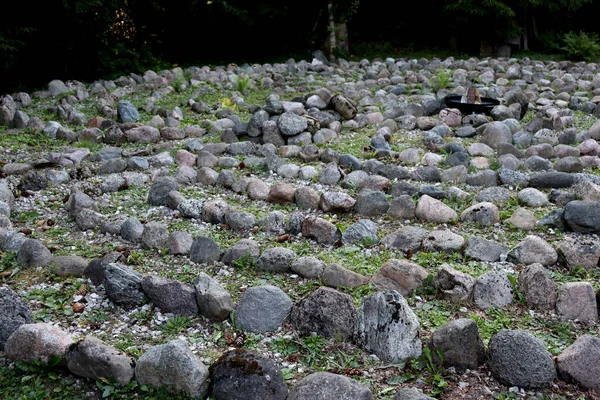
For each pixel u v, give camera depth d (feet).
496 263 14.83
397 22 59.47
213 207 17.83
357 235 16.11
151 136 27.09
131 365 10.62
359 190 20.40
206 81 39.65
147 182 21.38
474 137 27.09
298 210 18.80
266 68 45.39
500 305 12.76
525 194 18.86
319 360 11.15
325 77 42.78
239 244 15.17
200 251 15.12
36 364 10.78
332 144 26.32
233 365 9.96
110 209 18.79
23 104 33.55
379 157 24.50
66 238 16.67
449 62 48.29
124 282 12.94
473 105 30.27
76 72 41.42
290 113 26.55
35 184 20.54
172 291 12.68
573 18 61.00
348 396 9.39
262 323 12.07
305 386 9.64
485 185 20.77
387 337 11.02
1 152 24.81
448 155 23.72
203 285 12.69
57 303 13.19
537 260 14.67
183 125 29.40
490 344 10.58
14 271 14.46
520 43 56.70
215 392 9.98
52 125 27.58
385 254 15.40
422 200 17.78
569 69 45.24
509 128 26.73
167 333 12.09
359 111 32.35
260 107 31.91
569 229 16.66
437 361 10.68
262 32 53.52
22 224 17.76
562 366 10.30
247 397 9.75
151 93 36.52
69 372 10.79
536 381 10.12
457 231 16.88
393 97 35.06
